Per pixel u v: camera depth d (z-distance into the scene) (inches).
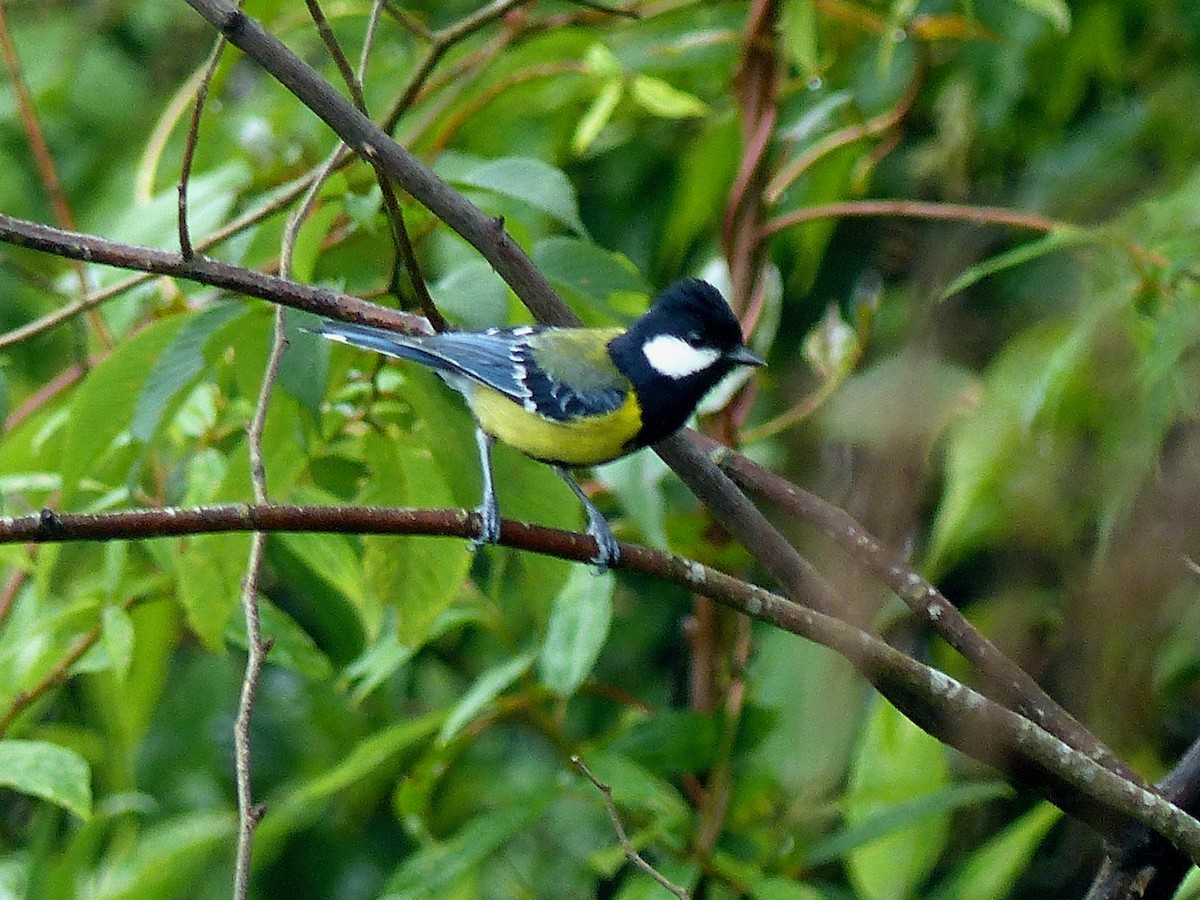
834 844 339.0
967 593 429.7
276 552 428.1
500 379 333.7
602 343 352.5
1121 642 337.4
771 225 424.8
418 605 339.6
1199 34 450.6
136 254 279.9
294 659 387.9
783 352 495.5
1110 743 352.5
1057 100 455.8
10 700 382.9
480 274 344.2
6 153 527.8
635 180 506.9
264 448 343.3
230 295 370.6
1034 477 346.3
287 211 362.0
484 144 486.6
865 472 372.5
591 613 360.5
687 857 358.9
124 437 374.6
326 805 478.9
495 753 491.8
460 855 348.5
